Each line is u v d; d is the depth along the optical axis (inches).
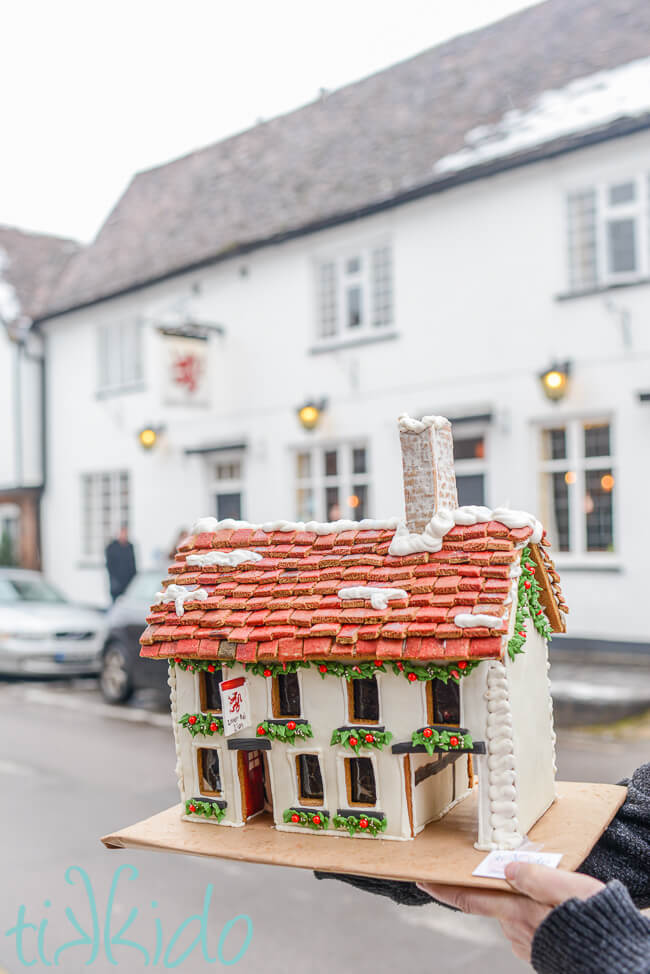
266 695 67.9
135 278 607.5
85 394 671.8
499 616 59.5
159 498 613.0
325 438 510.0
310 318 519.5
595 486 416.2
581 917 45.8
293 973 144.5
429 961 148.7
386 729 63.7
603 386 405.4
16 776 260.7
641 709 307.7
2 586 470.9
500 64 509.4
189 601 70.2
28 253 772.0
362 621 63.1
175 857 201.2
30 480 700.0
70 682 441.7
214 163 657.0
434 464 67.3
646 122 382.3
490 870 54.6
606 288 400.8
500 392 437.1
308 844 63.1
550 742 69.0
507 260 434.0
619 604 400.8
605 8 492.4
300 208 523.5
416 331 468.1
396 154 501.4
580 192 420.2
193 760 70.4
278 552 71.2
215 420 569.9
